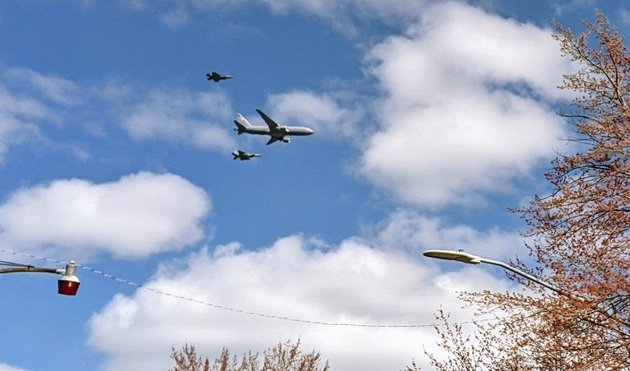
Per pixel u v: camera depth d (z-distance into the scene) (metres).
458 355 25.31
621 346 18.08
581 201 19.23
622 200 19.11
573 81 20.80
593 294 17.88
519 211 19.95
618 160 19.59
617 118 20.31
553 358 19.00
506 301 19.33
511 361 21.86
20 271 17.52
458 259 17.58
